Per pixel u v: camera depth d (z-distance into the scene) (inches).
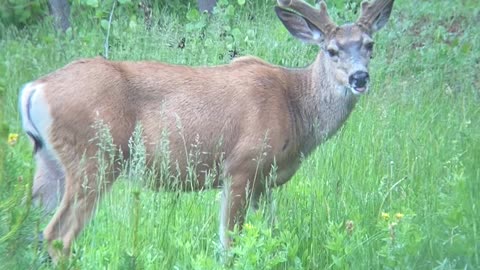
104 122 462.3
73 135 462.9
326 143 558.3
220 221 481.7
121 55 727.1
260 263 409.1
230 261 422.9
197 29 781.3
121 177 471.8
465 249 401.1
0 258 355.3
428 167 531.2
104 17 842.2
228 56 708.0
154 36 745.6
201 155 481.1
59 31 806.5
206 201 487.5
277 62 729.6
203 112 478.6
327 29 505.4
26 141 513.3
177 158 478.6
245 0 858.1
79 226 460.8
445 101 675.4
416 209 473.1
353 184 512.1
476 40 753.6
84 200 462.3
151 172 470.9
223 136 481.1
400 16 802.8
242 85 486.0
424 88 693.9
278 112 487.8
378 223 437.1
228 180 483.2
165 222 448.8
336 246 424.8
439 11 801.6
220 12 793.6
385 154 549.3
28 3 871.1
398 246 411.2
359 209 482.6
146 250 418.9
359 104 649.0
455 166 515.8
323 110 504.1
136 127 464.8
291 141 493.7
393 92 687.7
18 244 358.0
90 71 467.8
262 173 484.7
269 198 485.4
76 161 464.4
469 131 590.9
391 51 772.6
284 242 437.7
